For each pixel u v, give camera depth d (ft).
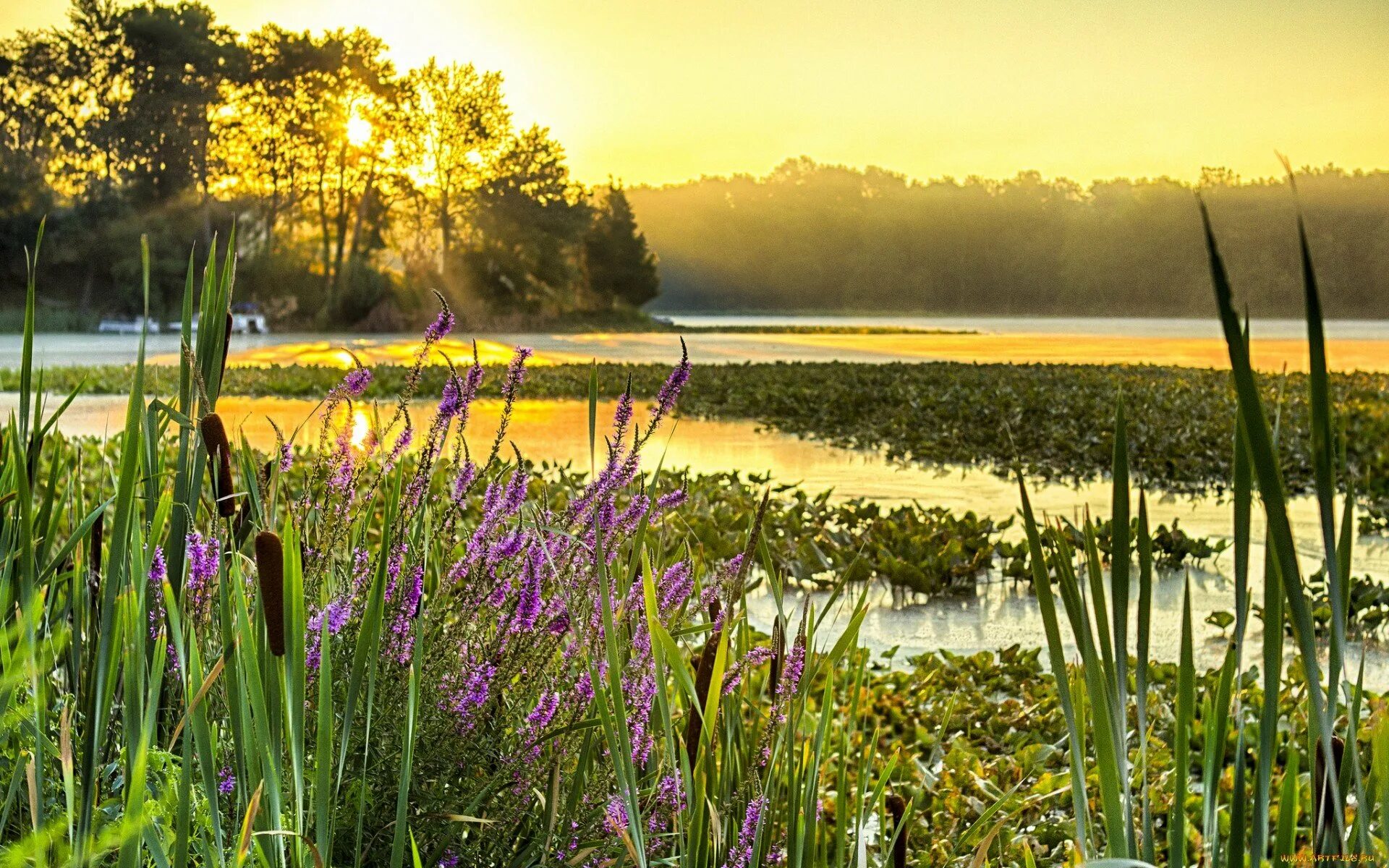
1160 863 9.91
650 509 6.32
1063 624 20.66
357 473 6.74
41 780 4.94
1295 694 15.07
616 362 100.89
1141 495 4.32
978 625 20.88
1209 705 4.86
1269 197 442.09
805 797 6.31
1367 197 430.61
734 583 5.96
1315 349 3.40
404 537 6.37
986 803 11.41
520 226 216.95
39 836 4.40
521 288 221.87
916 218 493.36
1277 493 3.46
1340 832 3.86
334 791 5.53
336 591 6.62
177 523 6.46
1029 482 37.17
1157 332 262.06
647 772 6.92
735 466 39.42
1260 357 131.85
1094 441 44.88
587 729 6.41
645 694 6.46
